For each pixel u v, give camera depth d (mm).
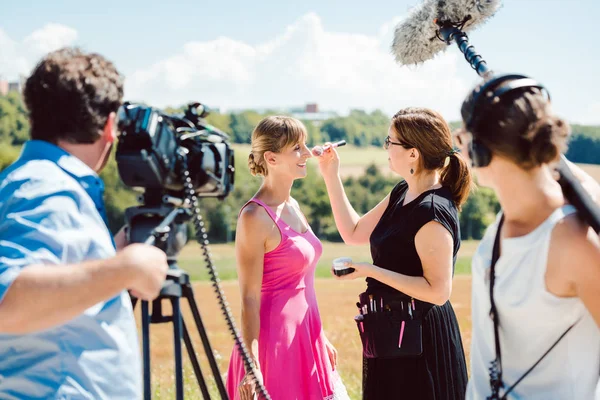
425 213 3012
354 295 28547
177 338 1984
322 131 92125
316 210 67062
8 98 63781
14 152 61562
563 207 1832
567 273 1798
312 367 3393
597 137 65188
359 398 5141
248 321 3248
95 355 1835
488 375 1974
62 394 1778
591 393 1862
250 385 3137
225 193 2432
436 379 3039
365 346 3125
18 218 1717
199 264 47562
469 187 3238
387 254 3145
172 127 2223
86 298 1649
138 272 1688
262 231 3309
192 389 5477
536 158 1788
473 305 2035
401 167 3244
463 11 2863
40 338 1781
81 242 1779
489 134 1819
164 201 2100
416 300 3064
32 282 1622
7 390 1774
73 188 1810
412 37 2998
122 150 1999
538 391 1881
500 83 1871
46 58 1894
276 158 3410
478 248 2016
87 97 1848
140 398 1956
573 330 1844
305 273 3459
